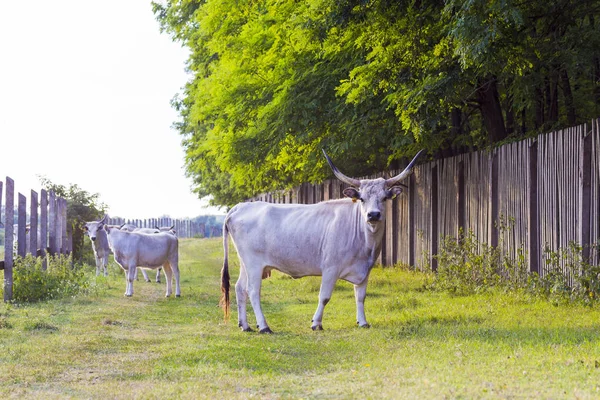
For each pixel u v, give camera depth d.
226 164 23.36
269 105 19.38
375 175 22.72
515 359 7.34
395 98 14.96
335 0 14.35
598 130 11.83
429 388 6.14
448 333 9.45
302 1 17.17
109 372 7.90
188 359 8.43
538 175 13.67
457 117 19.62
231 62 22.03
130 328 11.54
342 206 11.27
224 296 11.82
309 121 19.16
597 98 18.75
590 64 15.74
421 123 14.75
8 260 15.06
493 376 6.60
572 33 15.69
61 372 7.95
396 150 18.59
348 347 9.02
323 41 15.99
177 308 14.62
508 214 14.90
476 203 16.59
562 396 5.70
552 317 10.53
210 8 22.67
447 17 13.61
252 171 24.50
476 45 11.87
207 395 6.43
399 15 14.53
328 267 11.10
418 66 14.78
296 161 22.92
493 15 11.93
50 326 11.29
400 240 21.91
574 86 19.05
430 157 21.92
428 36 14.37
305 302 15.12
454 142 20.16
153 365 8.18
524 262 14.04
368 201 10.69
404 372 7.02
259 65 21.12
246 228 11.46
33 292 15.45
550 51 15.41
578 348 7.81
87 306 14.56
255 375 7.50
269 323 12.10
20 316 12.75
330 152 19.41
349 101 15.38
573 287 12.28
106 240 24.27
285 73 19.56
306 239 11.23
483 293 13.93
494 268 14.68
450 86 14.09
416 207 20.62
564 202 12.73
